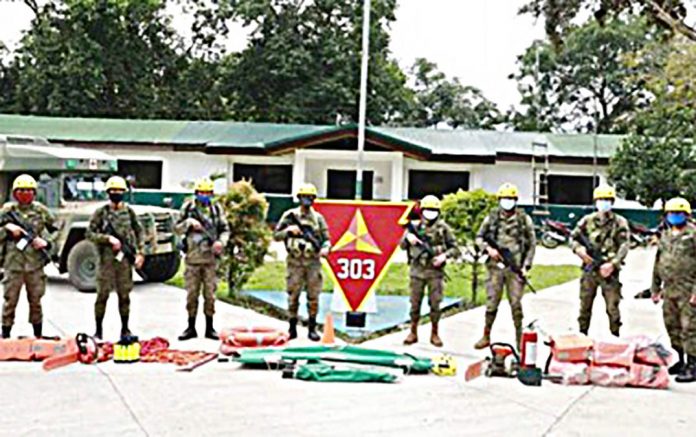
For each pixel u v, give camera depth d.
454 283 16.23
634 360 8.06
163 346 9.19
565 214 28.73
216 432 6.21
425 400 7.32
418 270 9.94
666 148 27.14
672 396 7.71
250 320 11.56
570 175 29.30
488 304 9.62
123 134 29.53
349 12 41.41
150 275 15.18
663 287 8.63
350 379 7.93
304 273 9.99
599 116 52.72
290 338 9.99
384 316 12.15
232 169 29.31
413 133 31.33
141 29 42.56
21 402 6.93
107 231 9.34
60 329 10.41
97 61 40.06
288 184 29.42
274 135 30.22
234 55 43.69
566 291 15.87
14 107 41.50
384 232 10.71
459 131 32.16
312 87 40.81
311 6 41.66
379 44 42.62
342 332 10.68
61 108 39.59
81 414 6.60
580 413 7.02
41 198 14.12
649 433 6.48
